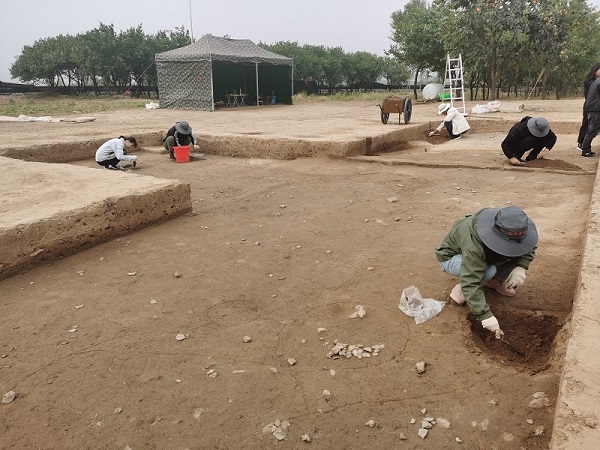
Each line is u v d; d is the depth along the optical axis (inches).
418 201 248.4
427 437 90.8
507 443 88.1
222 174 332.5
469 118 552.7
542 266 160.9
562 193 252.4
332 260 175.3
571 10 888.9
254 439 92.1
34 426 97.2
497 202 241.9
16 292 155.9
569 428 73.3
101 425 96.9
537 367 111.0
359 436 91.9
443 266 140.6
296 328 130.5
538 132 306.7
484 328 129.6
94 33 1524.4
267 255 182.2
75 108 970.7
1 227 164.9
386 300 142.9
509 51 880.3
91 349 123.3
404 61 1120.2
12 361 119.0
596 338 93.8
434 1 898.7
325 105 1066.7
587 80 358.6
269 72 1154.0
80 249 188.5
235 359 117.5
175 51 968.9
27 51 1617.9
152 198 215.3
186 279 163.2
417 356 115.5
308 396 103.5
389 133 423.8
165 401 103.3
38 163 271.6
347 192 270.5
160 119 680.4
